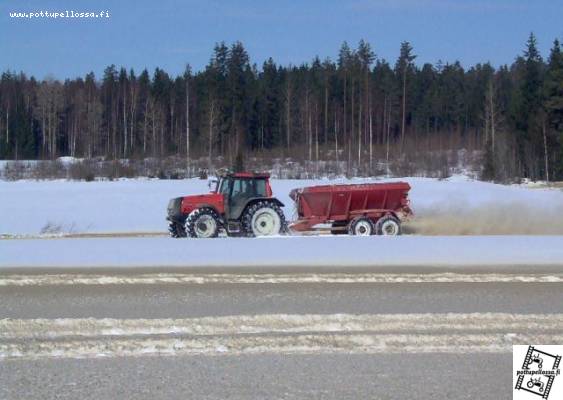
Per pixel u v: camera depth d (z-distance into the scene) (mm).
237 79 135000
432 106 144125
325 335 16891
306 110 132000
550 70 108500
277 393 13406
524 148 110000
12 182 90250
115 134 140750
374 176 101625
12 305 20297
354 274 25016
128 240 35281
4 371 14516
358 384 13891
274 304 20344
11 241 35219
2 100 145875
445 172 104438
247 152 124625
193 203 39719
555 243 33188
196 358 15289
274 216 39531
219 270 25969
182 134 138250
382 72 143875
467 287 22859
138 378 14133
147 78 149500
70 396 13242
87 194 74438
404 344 16234
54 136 138500
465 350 15852
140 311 19500
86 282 23500
